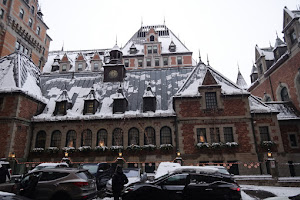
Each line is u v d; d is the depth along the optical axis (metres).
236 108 19.97
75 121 21.28
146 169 19.47
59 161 20.38
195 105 20.36
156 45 52.62
